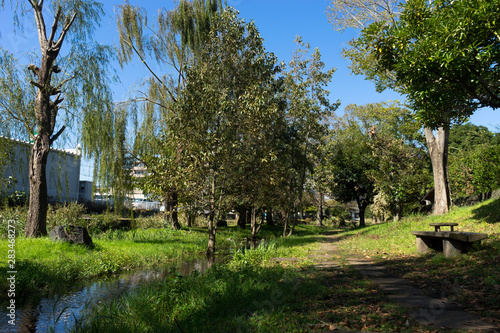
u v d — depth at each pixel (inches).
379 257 415.5
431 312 171.5
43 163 560.7
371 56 666.8
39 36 569.9
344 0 711.1
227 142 639.8
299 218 3034.0
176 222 1029.2
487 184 748.0
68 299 309.7
